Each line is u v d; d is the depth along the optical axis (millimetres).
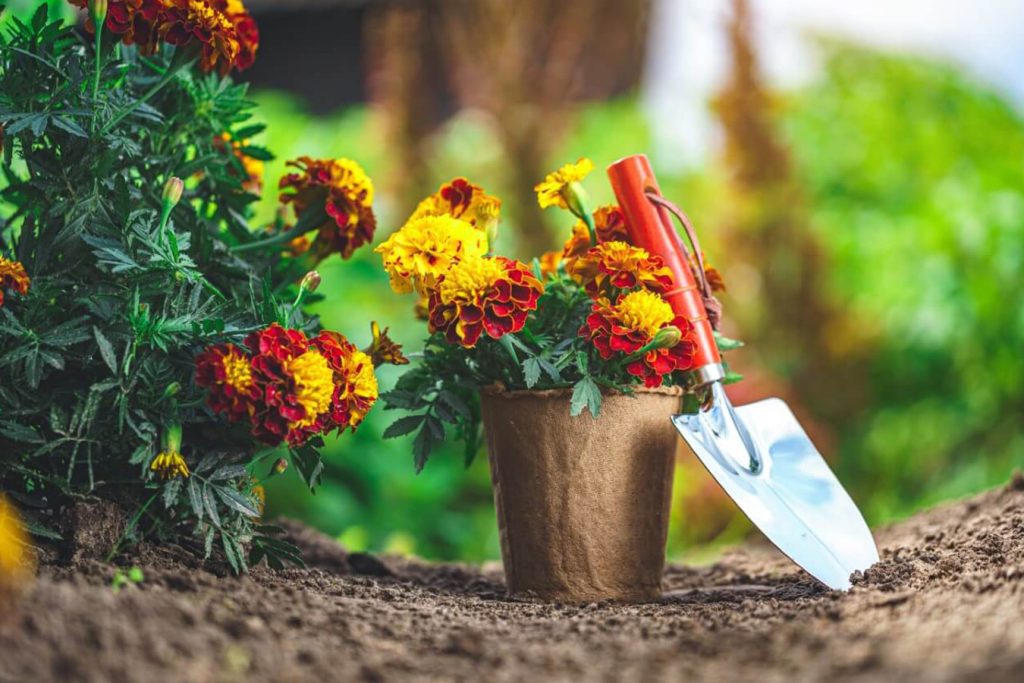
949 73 6113
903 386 4656
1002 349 4496
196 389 1633
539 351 1800
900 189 5305
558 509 1782
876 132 5555
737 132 4512
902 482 4418
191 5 1689
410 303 3818
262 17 5789
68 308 1681
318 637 1328
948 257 4605
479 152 4637
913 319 4582
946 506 2477
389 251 1720
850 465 4367
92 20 1691
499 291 1684
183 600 1344
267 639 1280
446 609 1636
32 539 1601
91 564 1506
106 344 1553
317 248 1992
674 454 1876
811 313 4410
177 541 1737
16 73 1661
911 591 1568
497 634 1443
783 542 1733
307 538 2447
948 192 4973
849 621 1402
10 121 1696
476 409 1985
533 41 4500
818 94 5848
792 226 4457
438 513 3520
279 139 4348
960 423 4516
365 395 1657
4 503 1580
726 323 4297
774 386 3980
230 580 1557
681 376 1952
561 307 1867
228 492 1610
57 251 1679
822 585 1864
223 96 1899
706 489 3664
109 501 1623
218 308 1699
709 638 1353
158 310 1714
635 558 1809
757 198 4477
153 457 1594
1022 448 4340
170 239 1637
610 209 1971
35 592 1238
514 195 4191
